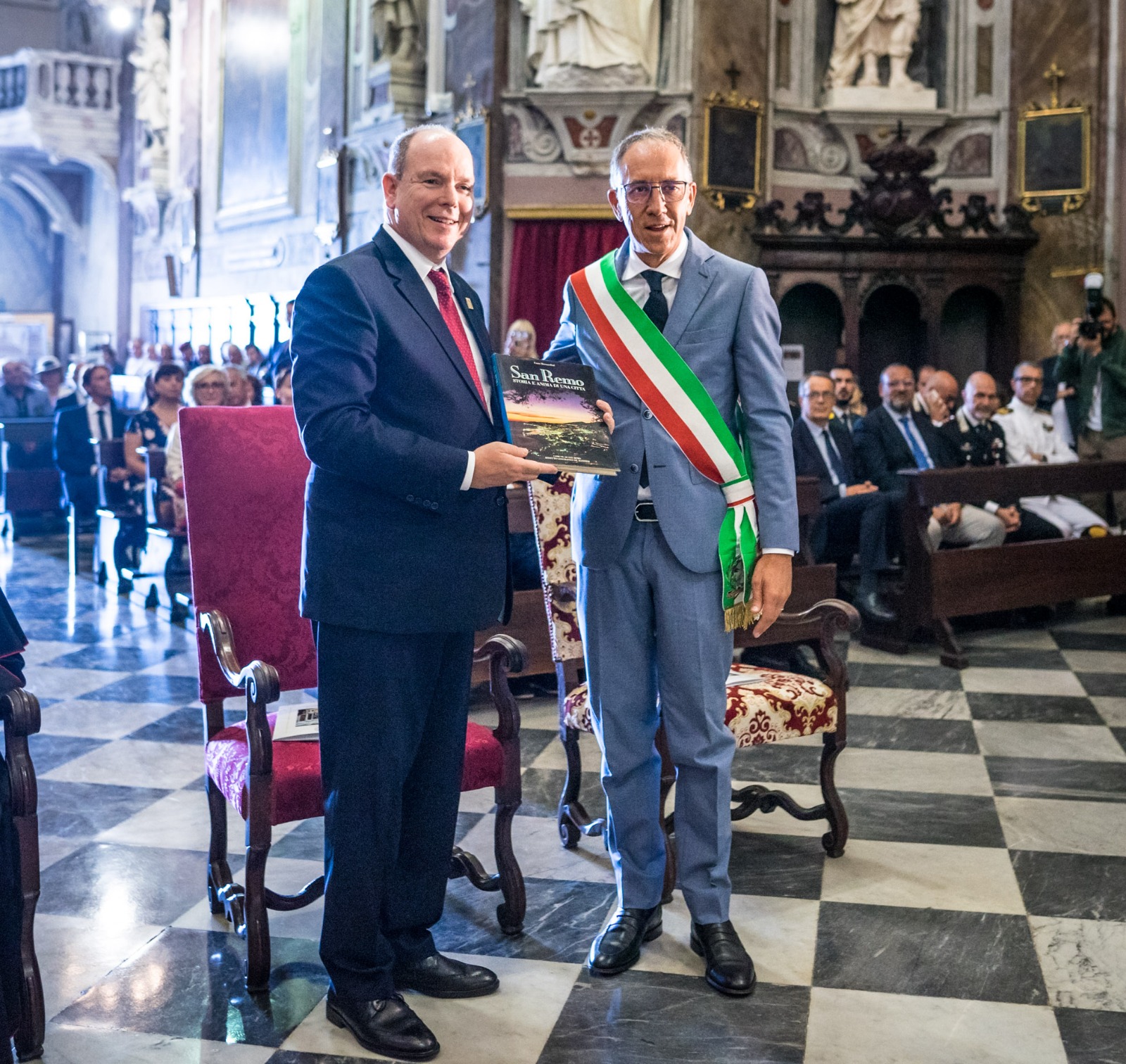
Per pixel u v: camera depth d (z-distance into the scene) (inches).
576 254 392.2
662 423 104.7
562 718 140.9
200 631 118.0
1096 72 383.2
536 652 200.7
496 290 397.4
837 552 267.3
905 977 109.6
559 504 143.5
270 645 120.7
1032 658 239.1
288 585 121.6
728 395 107.7
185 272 637.9
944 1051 97.0
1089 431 344.8
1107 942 116.7
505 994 106.1
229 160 591.8
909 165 379.9
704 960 110.2
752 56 392.5
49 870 133.7
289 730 113.9
